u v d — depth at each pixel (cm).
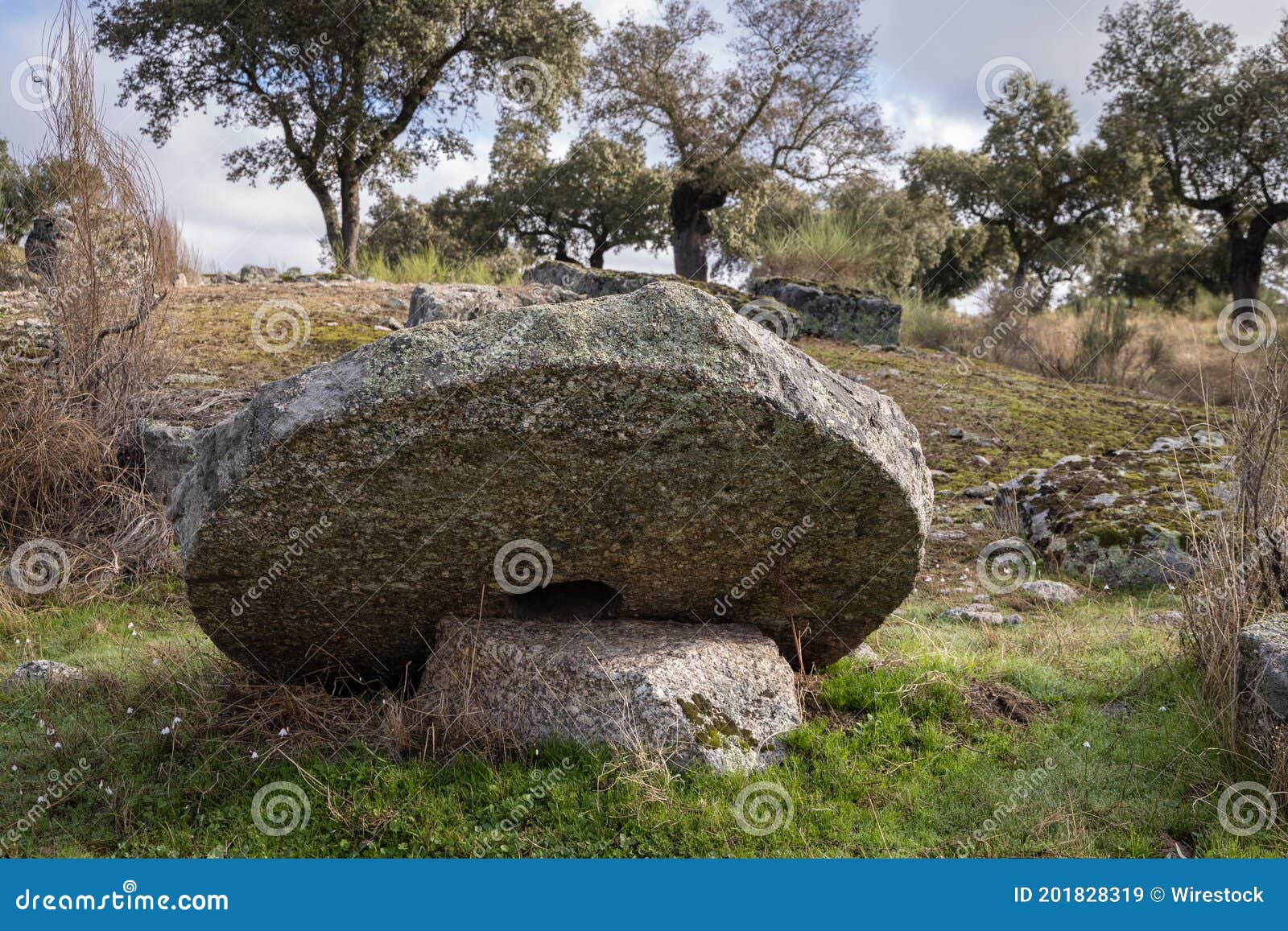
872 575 433
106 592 645
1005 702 454
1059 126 3291
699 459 365
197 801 368
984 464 1007
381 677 466
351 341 1104
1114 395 1308
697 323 353
